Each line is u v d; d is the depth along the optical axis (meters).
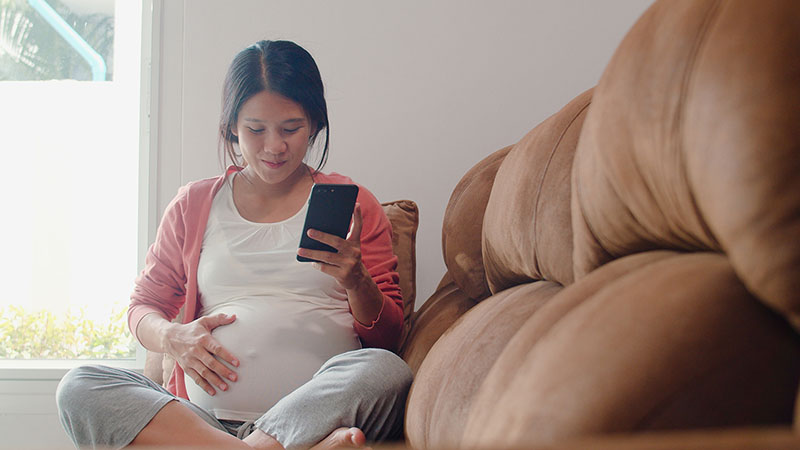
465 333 1.03
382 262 1.58
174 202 1.61
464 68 2.21
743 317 0.53
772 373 0.52
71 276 2.27
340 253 1.36
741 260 0.52
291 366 1.34
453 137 2.20
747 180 0.51
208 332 1.37
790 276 0.49
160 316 1.50
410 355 1.44
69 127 2.30
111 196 2.29
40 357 2.24
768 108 0.52
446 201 2.18
